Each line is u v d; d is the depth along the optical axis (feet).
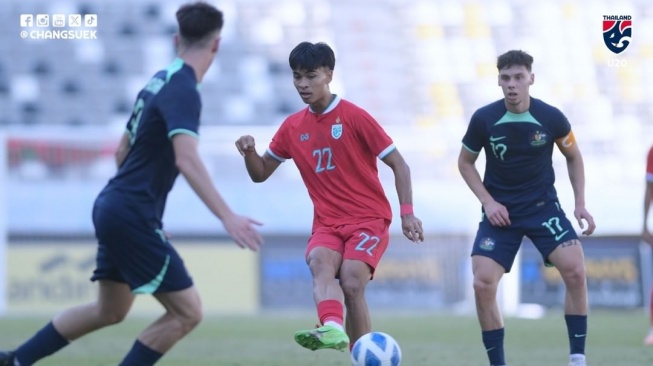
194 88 58.34
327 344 67.62
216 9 60.75
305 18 306.55
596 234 233.35
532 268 218.38
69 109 282.77
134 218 58.59
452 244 227.61
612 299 219.41
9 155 227.20
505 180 81.20
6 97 280.72
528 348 119.44
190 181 55.98
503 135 80.07
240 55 296.30
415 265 223.92
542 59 305.32
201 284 215.31
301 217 227.61
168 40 297.33
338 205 76.54
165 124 58.65
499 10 314.35
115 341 126.62
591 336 138.72
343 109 76.59
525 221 80.48
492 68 304.50
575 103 296.10
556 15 314.55
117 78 289.33
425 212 229.25
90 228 218.18
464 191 232.12
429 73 301.84
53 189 220.84
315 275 73.92
